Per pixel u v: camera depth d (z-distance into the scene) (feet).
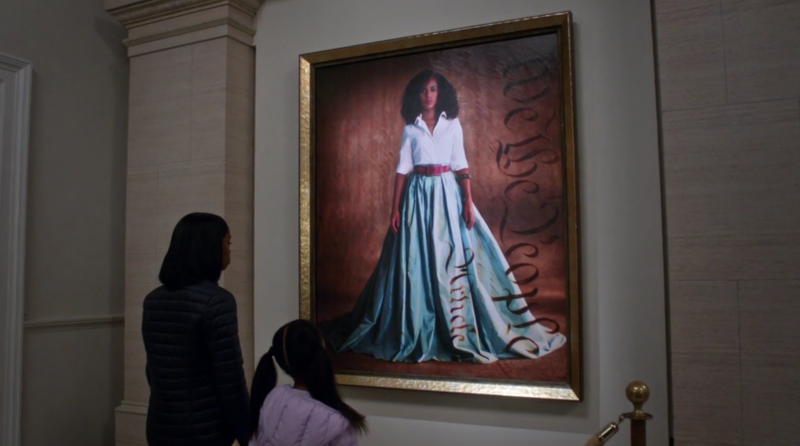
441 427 12.22
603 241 11.21
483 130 12.09
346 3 13.78
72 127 15.28
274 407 7.43
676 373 9.56
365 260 12.89
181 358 8.82
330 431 7.18
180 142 14.42
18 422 13.41
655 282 10.85
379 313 12.67
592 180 11.35
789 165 9.18
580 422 11.18
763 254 9.23
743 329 9.26
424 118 12.59
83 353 15.23
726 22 9.62
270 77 14.44
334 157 13.30
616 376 10.98
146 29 15.05
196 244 9.09
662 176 10.94
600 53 11.46
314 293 13.20
